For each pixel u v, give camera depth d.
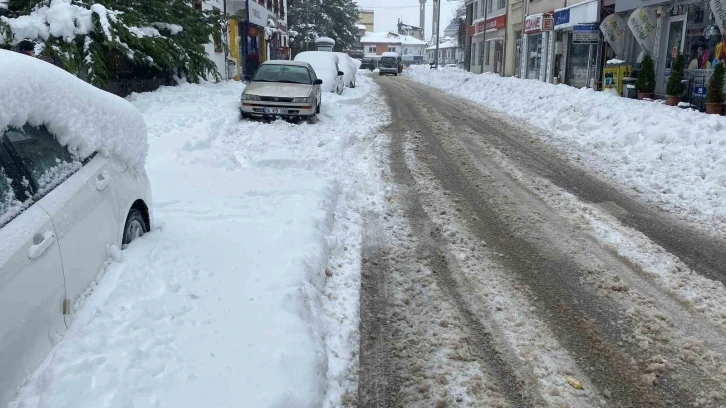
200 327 3.67
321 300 4.62
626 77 17.55
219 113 13.20
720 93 12.76
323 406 3.40
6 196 2.93
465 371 3.84
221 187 7.25
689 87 14.89
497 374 3.82
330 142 11.15
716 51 13.78
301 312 4.11
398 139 12.30
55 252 3.15
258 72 14.95
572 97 16.78
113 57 14.70
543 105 16.73
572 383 3.73
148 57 14.37
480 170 9.64
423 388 3.64
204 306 3.94
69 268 3.31
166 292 3.94
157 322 3.62
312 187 7.32
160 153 9.05
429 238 6.38
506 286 5.17
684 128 10.80
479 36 45.41
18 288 2.76
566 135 12.88
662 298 4.96
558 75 25.62
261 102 13.47
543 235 6.52
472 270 5.52
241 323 3.78
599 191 8.44
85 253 3.57
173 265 4.36
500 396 3.60
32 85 3.31
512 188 8.54
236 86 19.53
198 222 5.65
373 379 3.76
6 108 3.00
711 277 5.43
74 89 3.83
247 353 3.46
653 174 9.27
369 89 26.56
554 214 7.30
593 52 21.95
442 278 5.32
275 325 3.79
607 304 4.84
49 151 3.45
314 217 6.02
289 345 3.59
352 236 6.32
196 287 4.17
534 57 30.19
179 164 8.53
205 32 18.12
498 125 14.74
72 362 3.01
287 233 5.42
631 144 11.20
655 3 15.92
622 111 13.46
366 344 4.17
